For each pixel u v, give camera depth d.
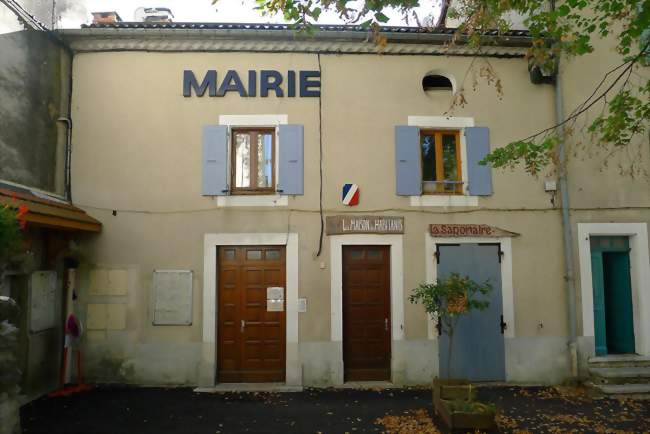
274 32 7.73
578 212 8.12
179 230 7.69
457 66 8.20
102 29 7.61
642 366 7.91
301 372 7.54
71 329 7.26
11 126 6.40
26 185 6.70
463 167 8.11
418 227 7.88
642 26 5.55
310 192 7.80
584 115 8.26
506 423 6.08
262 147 7.99
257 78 7.94
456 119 8.11
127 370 7.52
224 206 7.72
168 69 7.91
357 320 7.86
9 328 4.48
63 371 7.33
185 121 7.85
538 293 7.96
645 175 7.86
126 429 5.75
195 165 7.79
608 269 8.77
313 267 7.70
